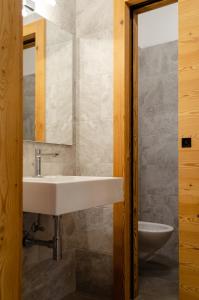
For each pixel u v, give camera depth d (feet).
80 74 7.06
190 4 5.55
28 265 5.78
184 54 5.61
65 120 6.76
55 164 6.51
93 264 6.76
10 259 2.52
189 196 5.51
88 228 6.84
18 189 2.61
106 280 6.56
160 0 6.18
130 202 6.55
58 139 6.55
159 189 9.50
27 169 5.91
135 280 6.59
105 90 6.64
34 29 6.05
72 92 6.97
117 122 6.38
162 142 9.51
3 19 2.48
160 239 7.65
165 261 8.95
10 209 2.52
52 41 6.46
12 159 2.54
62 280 6.64
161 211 9.43
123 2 6.30
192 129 5.49
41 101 6.20
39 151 5.78
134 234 6.60
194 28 5.50
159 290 6.93
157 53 9.77
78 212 7.00
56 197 3.96
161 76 9.63
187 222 5.52
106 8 6.66
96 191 4.75
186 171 5.56
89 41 6.91
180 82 5.65
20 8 2.65
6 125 2.49
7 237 2.49
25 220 5.74
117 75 6.38
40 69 6.20
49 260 6.27
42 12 6.24
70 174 6.92
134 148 6.64
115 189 5.27
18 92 2.62
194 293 5.41
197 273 5.39
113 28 6.48
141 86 10.03
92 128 6.84
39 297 6.04
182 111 5.62
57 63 6.58
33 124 6.03
